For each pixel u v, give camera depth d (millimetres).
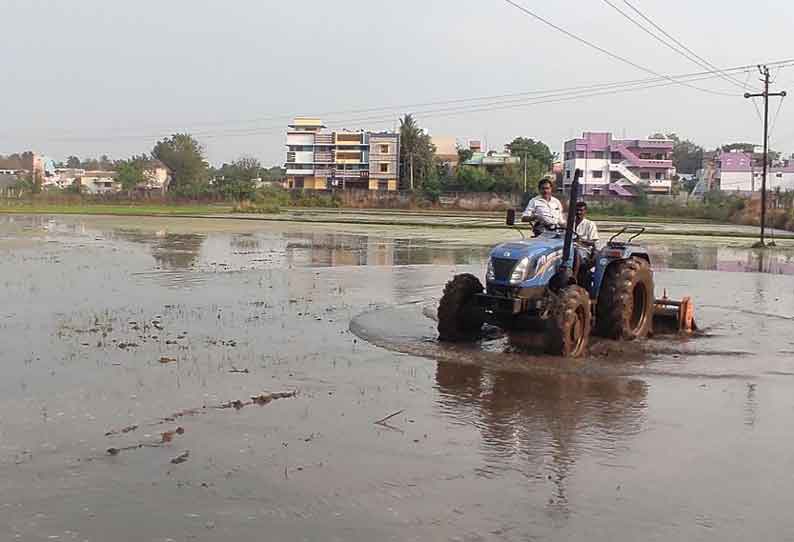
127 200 75875
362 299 13922
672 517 4668
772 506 4848
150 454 5645
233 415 6633
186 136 107438
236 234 33844
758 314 13086
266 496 4918
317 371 8312
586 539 4352
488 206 73625
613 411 6988
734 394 7660
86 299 13484
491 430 6352
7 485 5059
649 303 10898
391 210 71125
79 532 4395
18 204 69125
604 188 85938
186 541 4293
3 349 9141
